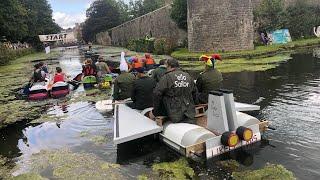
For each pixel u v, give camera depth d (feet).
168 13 120.16
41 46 225.35
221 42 83.87
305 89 35.63
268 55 74.02
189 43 90.99
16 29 155.22
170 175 17.84
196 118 22.75
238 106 26.25
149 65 45.98
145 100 25.95
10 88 52.06
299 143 20.86
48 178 18.60
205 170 18.04
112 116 30.68
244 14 82.28
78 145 23.62
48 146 23.95
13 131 28.19
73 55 140.36
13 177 19.04
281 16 101.60
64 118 31.12
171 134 20.81
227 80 44.86
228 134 19.07
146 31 147.84
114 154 21.40
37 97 41.06
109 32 245.04
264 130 22.03
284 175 16.88
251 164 18.37
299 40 100.83
